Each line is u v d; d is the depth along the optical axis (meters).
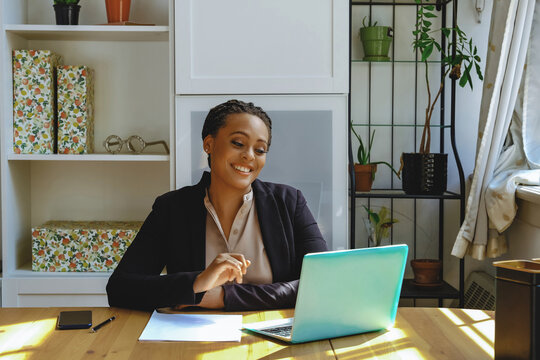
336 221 2.68
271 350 1.29
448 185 3.12
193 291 1.52
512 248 2.68
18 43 2.85
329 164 2.68
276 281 1.80
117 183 3.09
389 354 1.27
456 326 1.46
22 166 2.95
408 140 3.10
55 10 2.76
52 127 2.80
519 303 1.12
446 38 3.07
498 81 2.48
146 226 1.84
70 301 2.72
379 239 3.00
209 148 1.79
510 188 2.46
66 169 3.08
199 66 2.64
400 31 3.07
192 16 2.63
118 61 3.04
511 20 2.44
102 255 2.79
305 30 2.63
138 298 1.57
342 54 2.64
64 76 2.78
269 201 1.83
